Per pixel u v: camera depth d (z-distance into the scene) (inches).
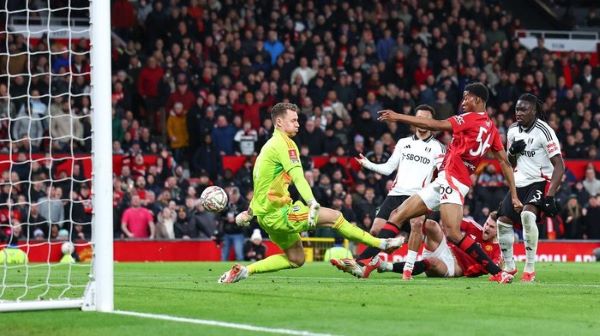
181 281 630.5
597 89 1582.2
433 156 733.9
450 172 604.4
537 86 1552.7
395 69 1487.5
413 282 613.0
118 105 1325.0
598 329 360.5
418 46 1499.8
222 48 1424.7
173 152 1337.4
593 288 561.6
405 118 578.9
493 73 1556.3
